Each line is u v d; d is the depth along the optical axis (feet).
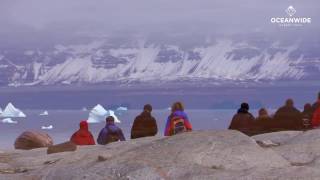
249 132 64.90
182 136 36.29
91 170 34.32
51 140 68.13
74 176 34.55
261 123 65.77
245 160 33.19
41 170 37.93
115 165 34.01
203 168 32.40
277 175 30.60
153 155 34.40
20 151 55.01
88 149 48.21
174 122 64.18
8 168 42.83
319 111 66.23
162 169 32.60
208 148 34.19
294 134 47.34
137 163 33.47
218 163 33.12
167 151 34.53
